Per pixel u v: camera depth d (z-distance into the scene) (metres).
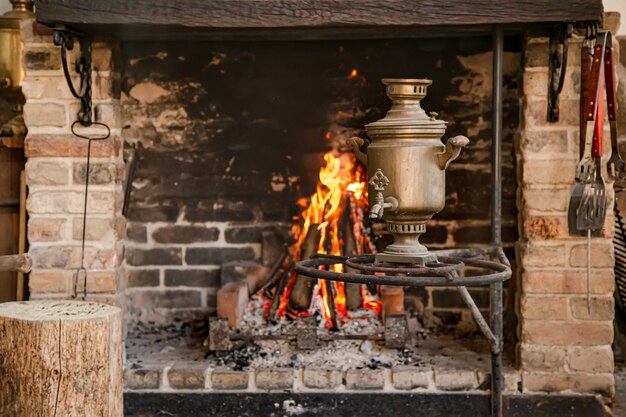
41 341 2.67
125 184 3.83
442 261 2.83
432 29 3.49
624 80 4.05
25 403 2.69
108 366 2.78
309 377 3.41
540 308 3.38
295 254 3.88
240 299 3.75
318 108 3.97
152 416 3.43
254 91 3.97
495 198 3.45
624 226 4.08
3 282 3.92
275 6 3.10
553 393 3.39
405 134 2.55
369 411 3.41
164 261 4.05
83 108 3.41
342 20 3.09
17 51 3.90
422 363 3.49
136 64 3.95
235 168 4.01
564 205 3.36
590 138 3.14
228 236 4.04
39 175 3.45
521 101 3.43
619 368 4.04
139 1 3.10
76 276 3.45
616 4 4.05
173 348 3.72
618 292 4.09
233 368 3.45
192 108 3.98
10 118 4.24
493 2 3.06
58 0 3.08
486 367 3.44
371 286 3.90
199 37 3.67
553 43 3.29
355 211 3.92
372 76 3.95
